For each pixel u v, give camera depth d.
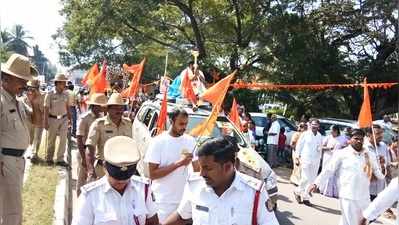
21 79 5.41
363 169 7.03
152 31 25.47
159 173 5.27
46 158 11.57
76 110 16.08
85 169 7.78
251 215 3.15
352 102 25.19
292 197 11.51
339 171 7.26
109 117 6.69
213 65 22.61
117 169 3.31
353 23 23.64
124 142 3.44
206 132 6.02
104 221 3.39
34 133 11.66
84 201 3.44
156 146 5.34
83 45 27.72
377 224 9.47
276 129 16.19
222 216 3.14
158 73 35.56
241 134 9.19
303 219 9.38
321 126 16.31
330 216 9.72
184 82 9.77
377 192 9.77
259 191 3.16
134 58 33.12
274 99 24.88
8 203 5.45
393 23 23.09
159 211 5.26
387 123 15.97
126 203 3.46
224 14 24.00
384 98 24.64
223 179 3.12
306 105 25.36
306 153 11.05
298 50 21.77
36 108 6.96
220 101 6.12
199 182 3.30
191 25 24.98
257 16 22.39
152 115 9.76
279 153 16.98
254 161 8.25
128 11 23.30
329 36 24.44
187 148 5.37
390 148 11.48
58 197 8.42
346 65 23.55
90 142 6.58
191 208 3.37
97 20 23.86
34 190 8.84
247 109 23.38
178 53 25.39
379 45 24.20
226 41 24.36
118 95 6.70
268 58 22.11
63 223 6.63
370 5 23.03
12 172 5.40
